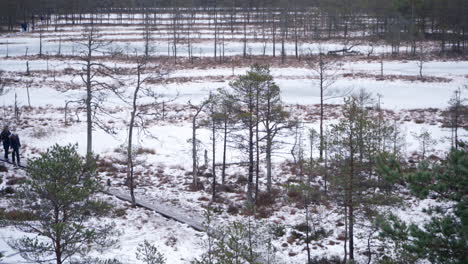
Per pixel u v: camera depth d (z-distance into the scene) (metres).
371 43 90.38
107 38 92.06
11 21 103.94
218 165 30.20
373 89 57.28
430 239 9.37
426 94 54.47
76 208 12.28
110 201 21.67
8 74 62.34
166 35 99.06
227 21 118.94
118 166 30.44
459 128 38.41
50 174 11.55
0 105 47.38
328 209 23.34
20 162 27.14
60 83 58.72
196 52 84.06
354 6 107.81
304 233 20.59
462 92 54.72
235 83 24.22
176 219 20.27
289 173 30.56
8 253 13.19
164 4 139.00
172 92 56.50
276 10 128.50
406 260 12.28
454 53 80.25
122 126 41.03
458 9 81.88
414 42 80.12
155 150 35.00
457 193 9.34
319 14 110.06
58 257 11.60
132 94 55.00
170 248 17.06
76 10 124.81
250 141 24.67
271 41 93.56
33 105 48.19
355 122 17.33
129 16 124.12
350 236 16.77
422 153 32.78
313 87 59.59
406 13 97.75
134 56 77.62
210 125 27.12
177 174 30.23
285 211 23.33
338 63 72.81
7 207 17.31
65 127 38.94
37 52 79.69
